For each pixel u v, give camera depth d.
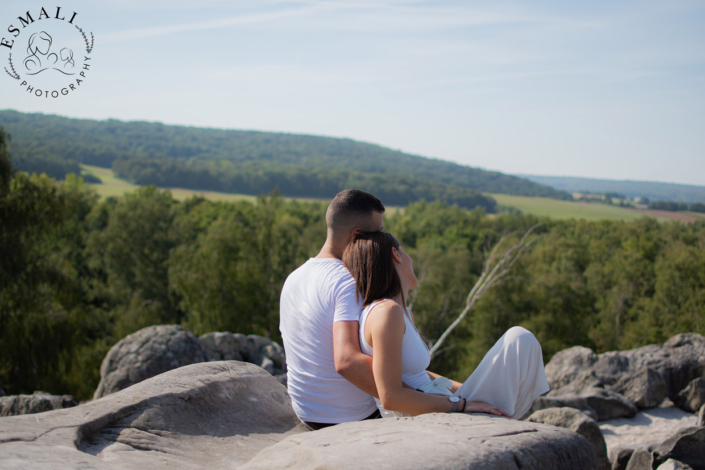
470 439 1.46
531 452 1.45
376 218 2.36
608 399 7.01
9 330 15.01
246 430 2.37
